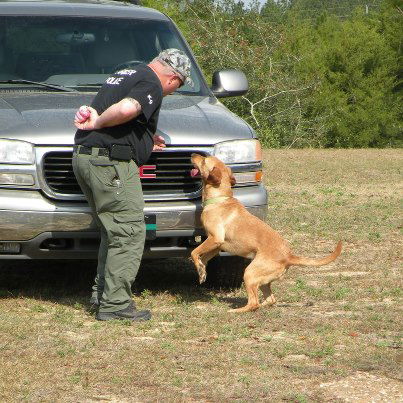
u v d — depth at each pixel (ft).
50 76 37.78
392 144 220.43
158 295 36.09
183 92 39.37
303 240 51.39
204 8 192.85
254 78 183.21
